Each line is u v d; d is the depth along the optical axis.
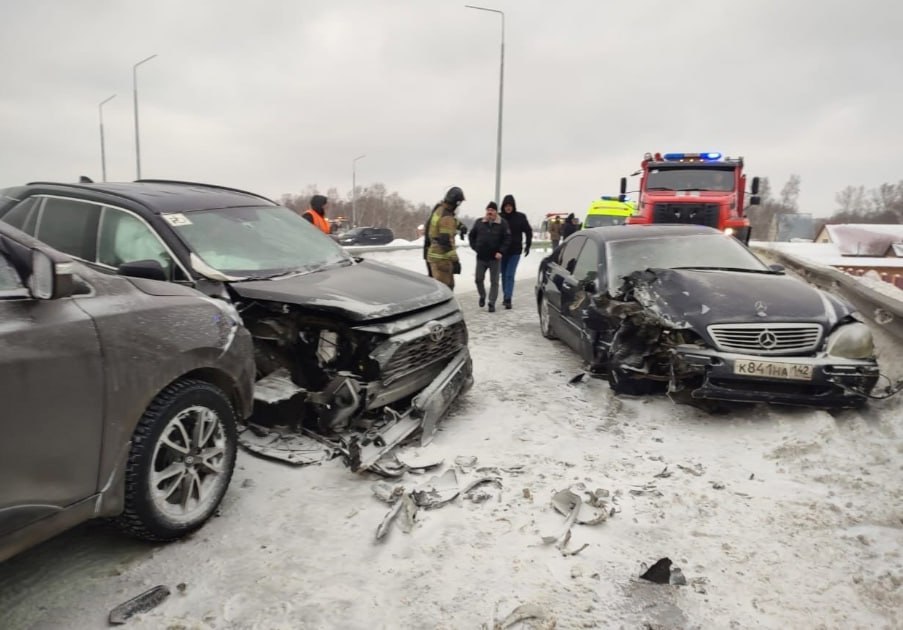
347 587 2.63
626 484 3.65
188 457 3.00
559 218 21.48
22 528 2.26
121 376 2.61
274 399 3.88
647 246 6.39
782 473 3.79
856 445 4.09
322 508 3.33
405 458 3.96
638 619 2.44
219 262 4.31
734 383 4.54
